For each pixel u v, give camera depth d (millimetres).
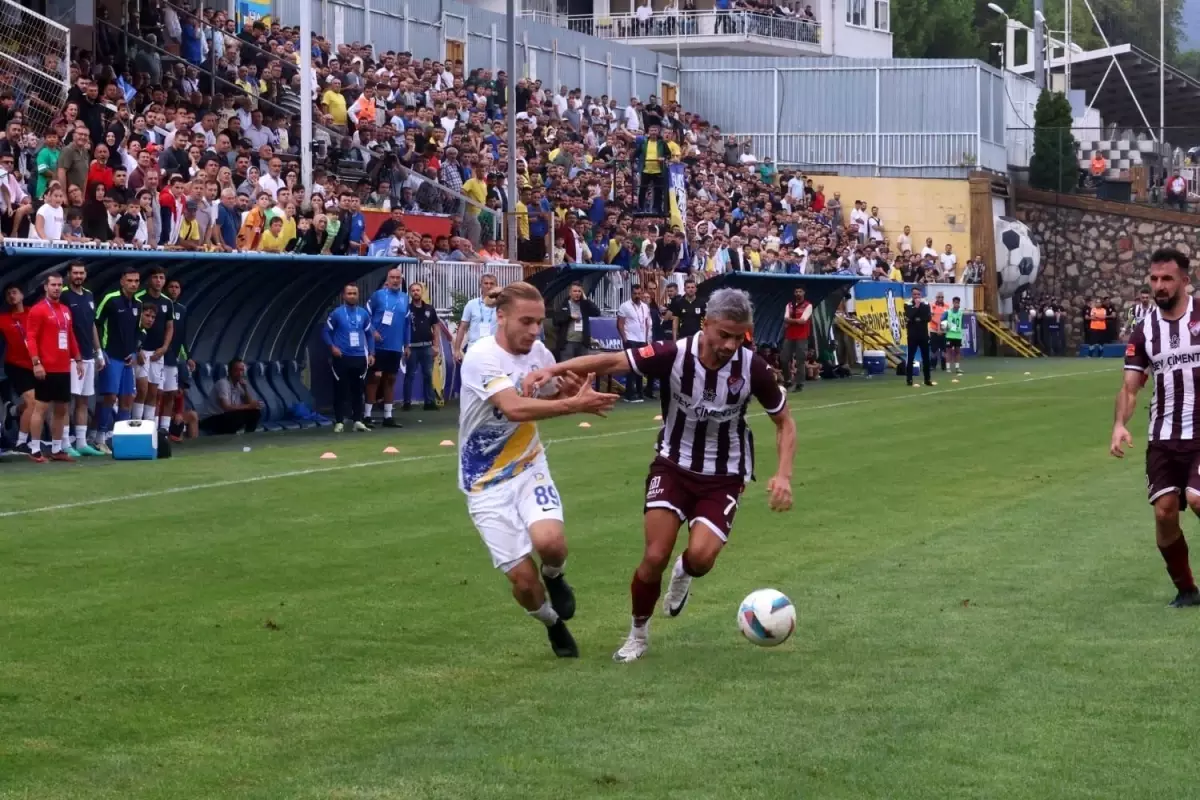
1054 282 52062
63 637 8508
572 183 35406
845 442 19656
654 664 7918
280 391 23078
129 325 18766
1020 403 26844
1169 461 9234
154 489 14914
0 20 24578
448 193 30156
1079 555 11156
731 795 5793
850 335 40000
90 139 22438
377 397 25594
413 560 10977
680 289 33844
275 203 23594
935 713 6930
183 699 7211
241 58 31438
